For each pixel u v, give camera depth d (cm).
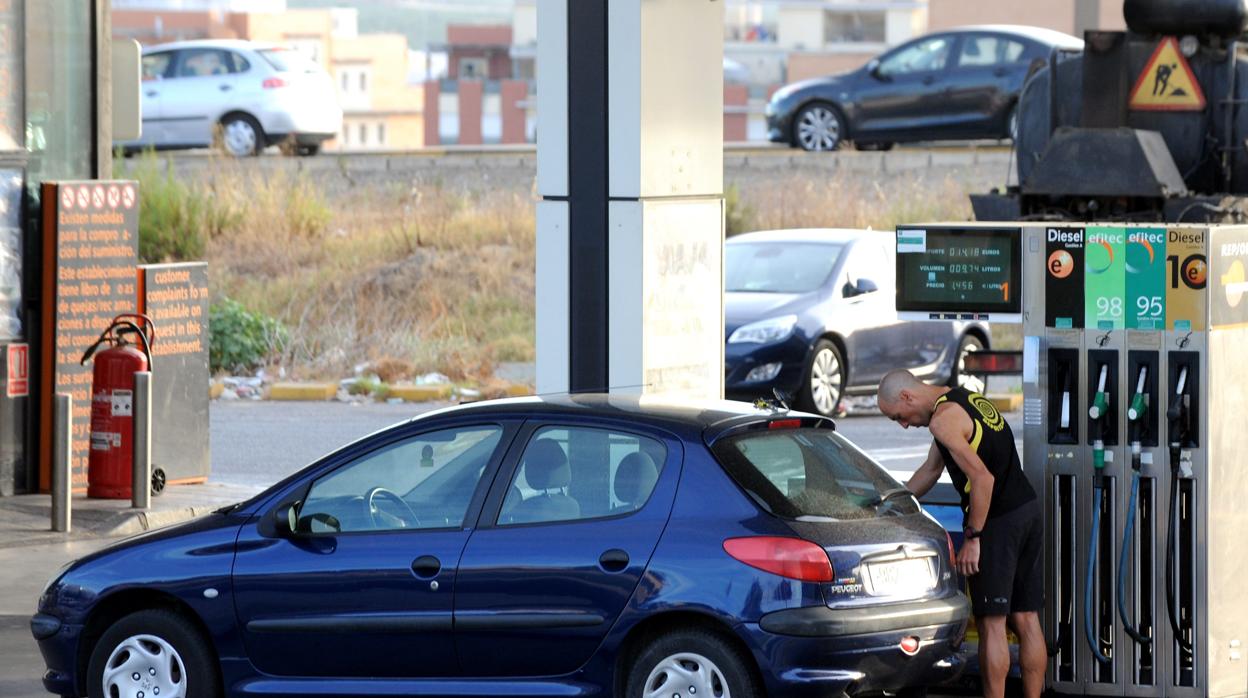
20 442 3506
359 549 1953
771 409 1981
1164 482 2081
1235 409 2095
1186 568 2080
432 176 7306
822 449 1948
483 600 1895
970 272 2162
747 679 1806
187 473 3662
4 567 2958
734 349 4384
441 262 6112
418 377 5284
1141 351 2088
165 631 2014
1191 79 2588
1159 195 2544
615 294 2470
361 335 5609
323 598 1958
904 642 1831
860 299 4606
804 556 1791
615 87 2453
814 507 1852
